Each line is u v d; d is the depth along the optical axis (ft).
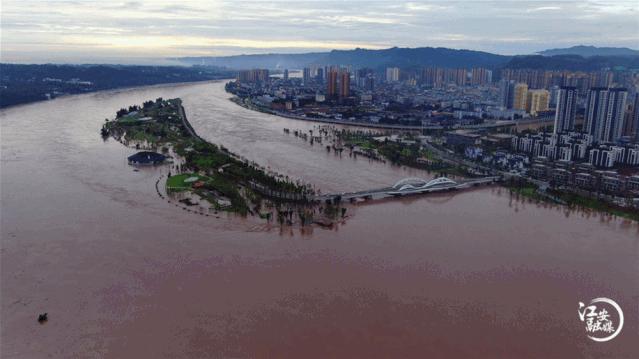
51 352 549.13
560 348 580.30
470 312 650.43
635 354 572.51
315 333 594.24
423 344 579.07
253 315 628.28
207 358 544.62
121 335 582.35
